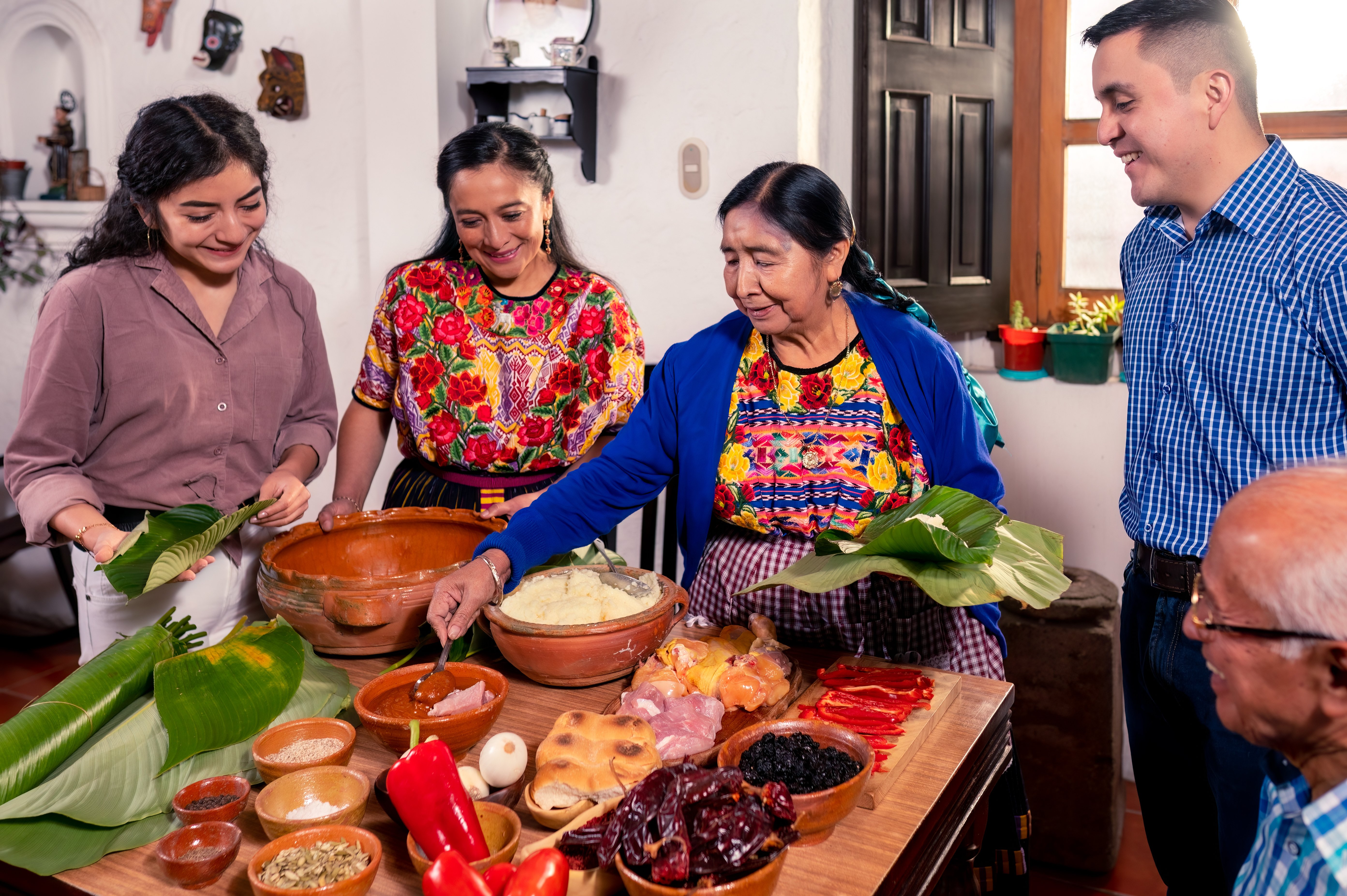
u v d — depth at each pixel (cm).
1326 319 164
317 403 220
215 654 145
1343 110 285
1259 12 292
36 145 437
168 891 117
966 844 155
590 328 220
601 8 330
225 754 135
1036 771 278
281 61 361
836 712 147
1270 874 103
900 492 179
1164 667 187
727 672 150
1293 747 97
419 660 172
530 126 333
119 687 139
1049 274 339
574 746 128
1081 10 322
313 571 185
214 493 200
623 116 333
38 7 406
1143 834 298
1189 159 175
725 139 320
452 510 192
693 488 186
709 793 108
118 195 187
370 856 111
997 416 330
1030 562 154
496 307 218
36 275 428
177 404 192
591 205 344
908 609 179
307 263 379
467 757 140
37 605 441
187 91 385
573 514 184
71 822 126
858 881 116
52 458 182
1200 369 179
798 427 180
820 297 171
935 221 327
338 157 367
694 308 335
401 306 220
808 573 152
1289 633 89
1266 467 174
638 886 104
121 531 177
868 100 308
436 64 342
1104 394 312
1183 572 183
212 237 181
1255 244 172
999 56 332
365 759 142
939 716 151
